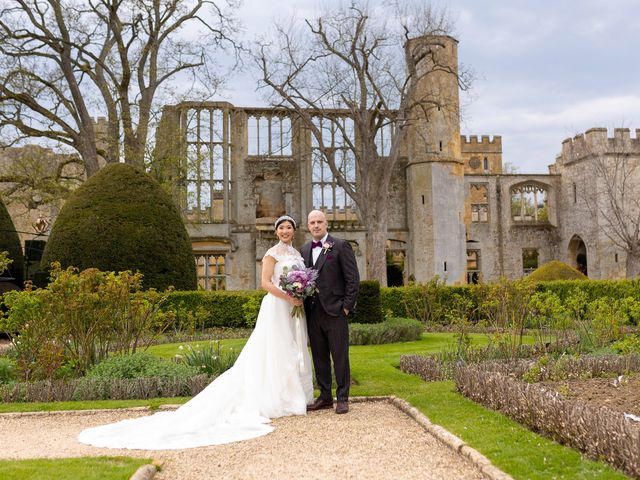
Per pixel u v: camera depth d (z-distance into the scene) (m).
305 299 6.49
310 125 26.95
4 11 23.64
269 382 6.17
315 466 4.36
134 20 23.70
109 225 17.25
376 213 27.02
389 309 17.97
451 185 32.84
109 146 24.41
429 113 32.28
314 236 6.59
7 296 8.62
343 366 6.36
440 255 32.38
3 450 4.98
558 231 38.12
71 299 8.45
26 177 25.00
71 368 8.68
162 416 5.91
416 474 4.14
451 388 7.16
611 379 7.44
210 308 17.12
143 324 9.52
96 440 5.21
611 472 3.91
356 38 26.58
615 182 33.50
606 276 34.84
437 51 32.62
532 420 5.13
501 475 3.93
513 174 37.88
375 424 5.67
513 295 10.20
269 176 33.97
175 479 4.16
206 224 30.83
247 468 4.35
